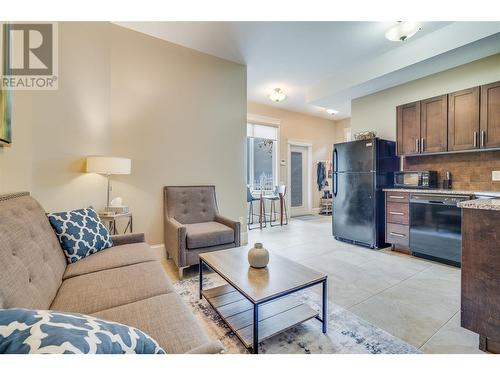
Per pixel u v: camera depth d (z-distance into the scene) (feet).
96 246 6.04
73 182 7.78
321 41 10.28
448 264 9.39
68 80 7.56
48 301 3.77
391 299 6.67
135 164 9.71
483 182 9.91
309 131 21.93
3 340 1.59
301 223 18.25
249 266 5.62
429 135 10.51
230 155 12.13
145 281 4.63
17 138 5.87
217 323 5.57
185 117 10.81
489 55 9.62
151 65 9.98
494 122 8.79
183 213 10.15
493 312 4.52
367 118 14.10
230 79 12.06
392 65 11.02
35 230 4.39
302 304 5.73
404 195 10.56
